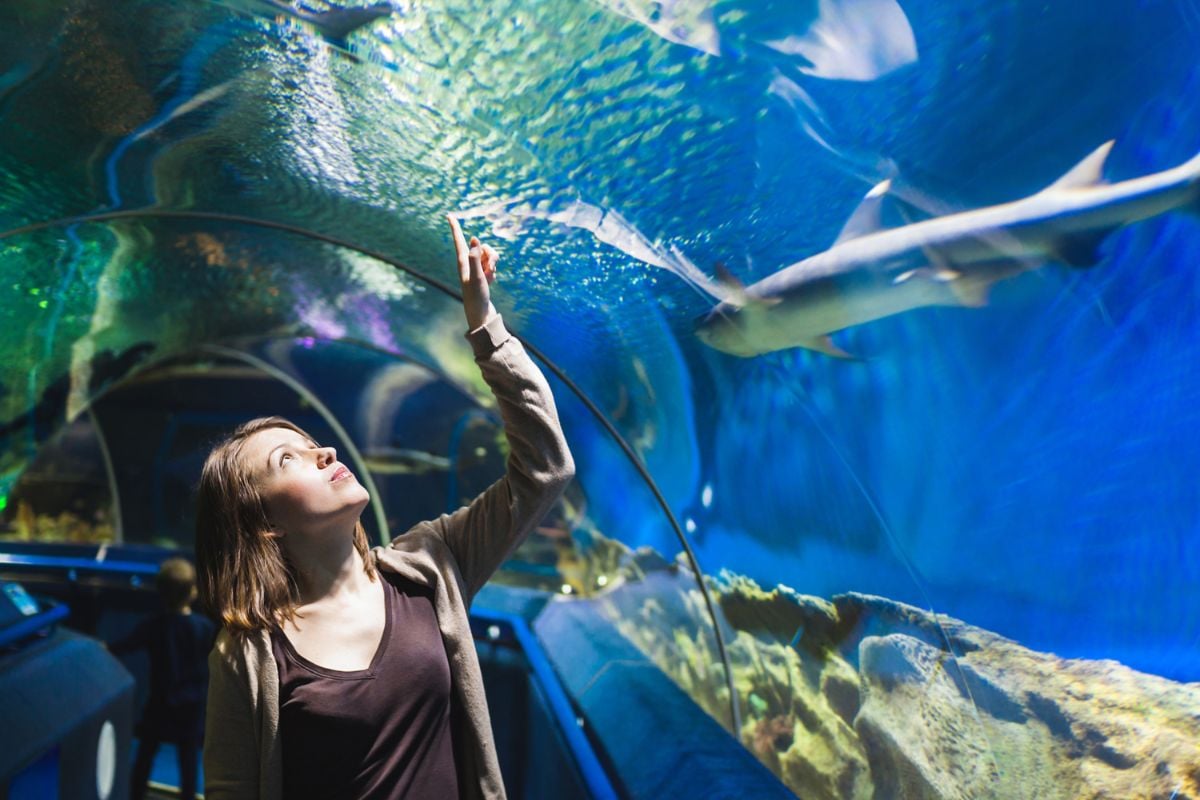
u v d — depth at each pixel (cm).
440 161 215
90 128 235
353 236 304
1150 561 128
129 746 392
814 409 201
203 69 200
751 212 179
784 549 232
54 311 396
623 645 370
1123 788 132
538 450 148
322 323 492
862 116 146
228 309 498
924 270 153
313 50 184
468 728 139
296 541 137
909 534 178
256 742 129
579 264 234
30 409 453
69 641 370
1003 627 156
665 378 263
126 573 614
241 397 604
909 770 183
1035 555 149
